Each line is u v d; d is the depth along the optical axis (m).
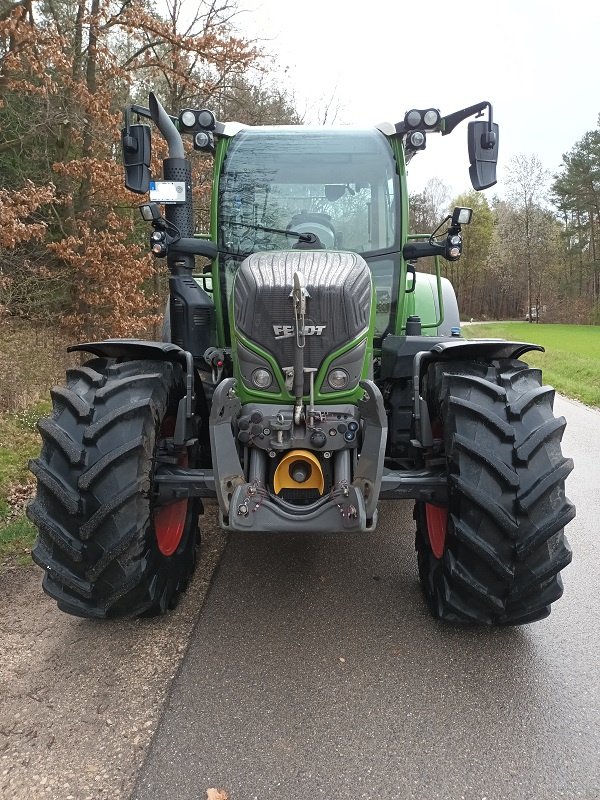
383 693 2.54
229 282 3.92
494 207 66.62
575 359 17.59
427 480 2.85
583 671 2.72
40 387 8.41
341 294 2.82
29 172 11.34
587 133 54.88
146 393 2.77
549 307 56.00
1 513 4.49
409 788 2.06
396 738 2.28
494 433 2.63
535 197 56.34
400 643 2.90
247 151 3.94
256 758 2.18
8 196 7.39
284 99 16.42
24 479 5.28
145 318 11.07
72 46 9.48
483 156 3.54
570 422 8.85
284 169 3.93
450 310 5.84
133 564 2.61
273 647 2.86
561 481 2.63
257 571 3.65
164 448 3.07
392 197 3.92
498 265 58.75
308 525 2.68
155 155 9.88
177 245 3.82
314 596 3.35
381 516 4.66
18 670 2.66
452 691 2.56
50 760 2.16
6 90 9.16
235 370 3.00
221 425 2.70
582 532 4.41
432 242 3.90
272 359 2.83
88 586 2.62
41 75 8.09
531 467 2.57
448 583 2.79
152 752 2.20
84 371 2.89
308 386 2.83
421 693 2.54
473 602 2.74
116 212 11.85
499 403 2.70
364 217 3.94
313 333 2.80
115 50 11.90
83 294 10.46
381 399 2.66
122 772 2.11
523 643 2.93
